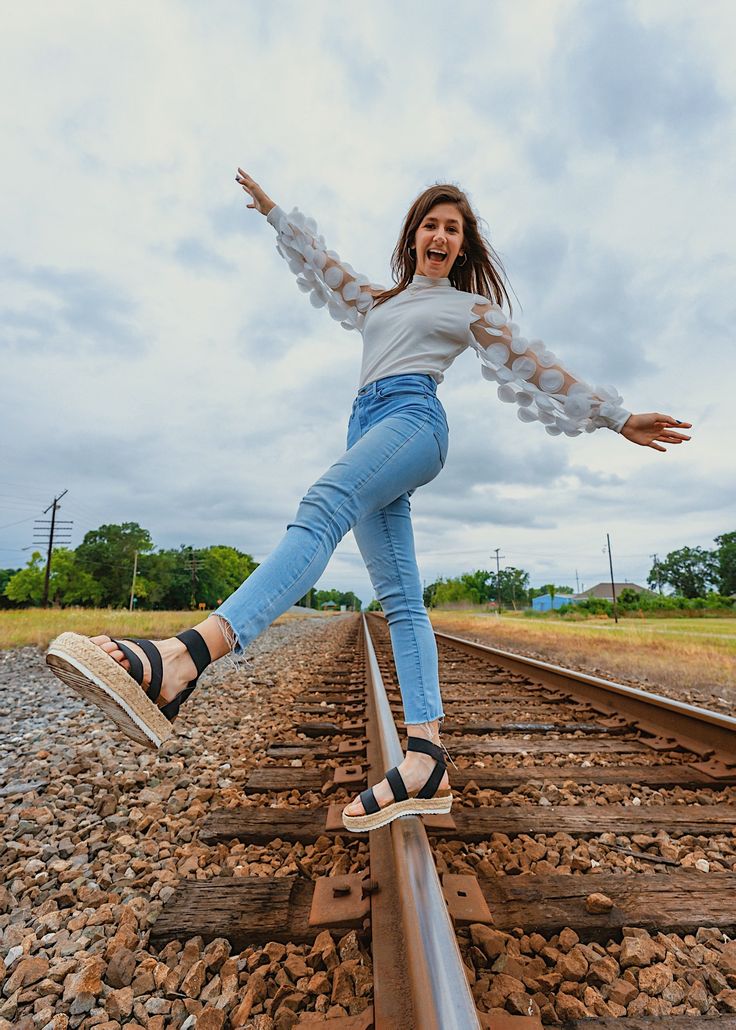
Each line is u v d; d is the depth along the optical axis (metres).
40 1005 1.23
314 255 2.11
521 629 17.02
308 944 1.42
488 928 1.39
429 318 1.70
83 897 1.64
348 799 2.34
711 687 5.80
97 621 14.77
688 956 1.37
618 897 1.58
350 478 1.50
